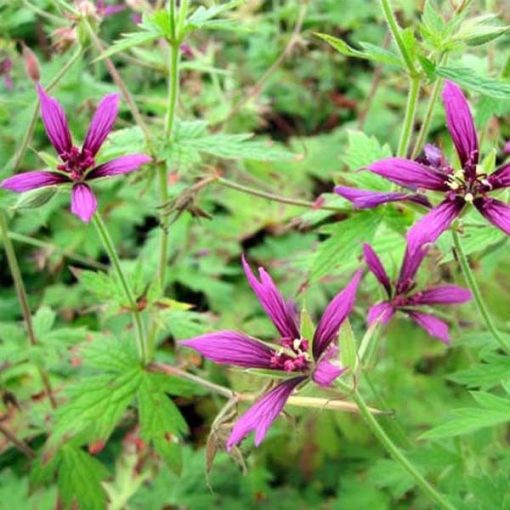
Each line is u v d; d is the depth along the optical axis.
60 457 0.25
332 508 0.27
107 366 0.23
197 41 0.40
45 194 0.19
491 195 0.17
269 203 0.36
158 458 0.27
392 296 0.21
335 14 0.43
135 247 0.36
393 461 0.24
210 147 0.23
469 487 0.19
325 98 0.43
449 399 0.28
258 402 0.16
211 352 0.16
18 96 0.30
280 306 0.16
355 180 0.22
